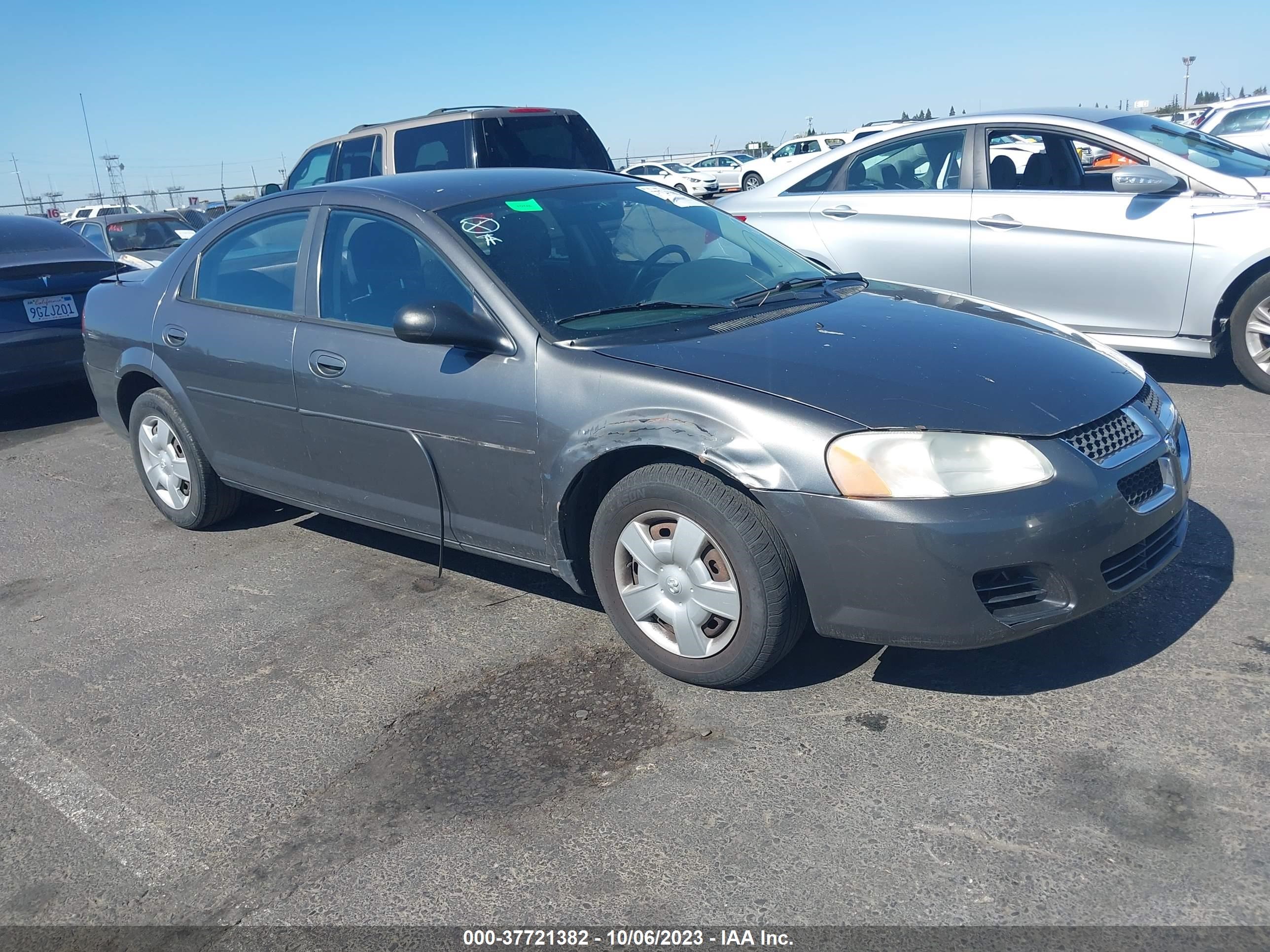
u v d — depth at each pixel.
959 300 3.94
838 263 6.88
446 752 3.07
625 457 3.30
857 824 2.59
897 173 6.78
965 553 2.76
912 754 2.85
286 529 5.11
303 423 4.18
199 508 4.97
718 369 3.14
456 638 3.79
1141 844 2.43
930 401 2.93
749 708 3.15
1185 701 2.97
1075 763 2.74
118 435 5.46
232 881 2.61
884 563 2.82
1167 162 5.88
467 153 8.98
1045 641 3.37
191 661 3.80
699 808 2.70
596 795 2.80
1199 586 3.63
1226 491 4.50
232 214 4.72
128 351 5.01
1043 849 2.44
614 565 3.36
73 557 4.99
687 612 3.20
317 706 3.40
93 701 3.58
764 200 7.27
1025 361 3.20
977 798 2.64
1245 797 2.55
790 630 3.05
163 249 15.57
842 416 2.90
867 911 2.31
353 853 2.66
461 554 4.60
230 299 4.56
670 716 3.15
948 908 2.29
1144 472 3.05
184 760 3.16
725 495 3.01
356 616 4.05
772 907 2.34
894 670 3.29
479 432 3.55
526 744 3.07
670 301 3.68
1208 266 5.71
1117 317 6.06
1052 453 2.85
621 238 4.02
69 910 2.56
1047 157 6.30
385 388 3.80
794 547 2.93
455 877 2.54
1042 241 6.15
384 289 3.91
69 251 7.84
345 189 4.20
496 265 3.64
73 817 2.93
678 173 34.31
